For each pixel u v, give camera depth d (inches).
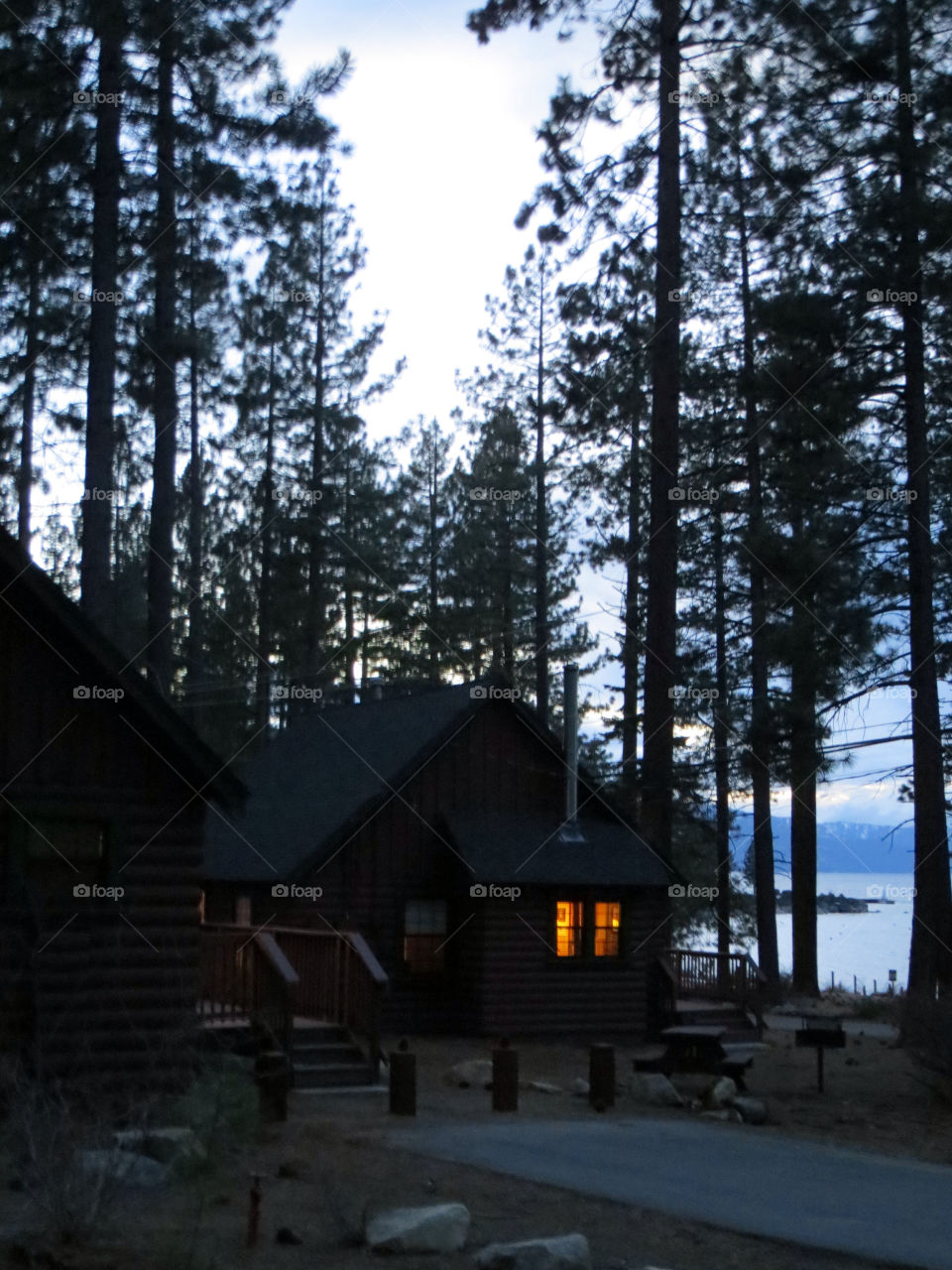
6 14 873.5
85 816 609.3
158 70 928.3
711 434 1439.5
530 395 1860.2
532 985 1042.7
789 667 1040.2
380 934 1037.8
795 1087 768.3
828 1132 621.3
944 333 957.2
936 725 959.0
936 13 952.9
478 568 2000.5
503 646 1987.0
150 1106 487.8
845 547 997.8
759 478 1390.3
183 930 626.2
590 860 1067.9
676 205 1018.1
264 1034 680.4
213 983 705.0
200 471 1822.1
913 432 970.7
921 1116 668.1
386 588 2010.3
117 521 1791.3
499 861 1035.3
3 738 594.9
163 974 615.8
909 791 1348.4
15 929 582.6
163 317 954.7
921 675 965.2
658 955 1090.1
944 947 930.7
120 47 905.5
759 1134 604.1
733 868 1729.8
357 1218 401.4
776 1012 1374.3
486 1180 474.3
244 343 1668.3
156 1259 353.7
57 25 892.0
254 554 1987.0
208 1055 624.4
